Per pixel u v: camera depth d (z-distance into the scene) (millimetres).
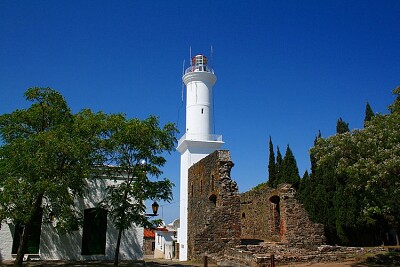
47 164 17703
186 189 40625
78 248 22469
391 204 19281
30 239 21906
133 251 23312
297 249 23781
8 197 16922
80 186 20125
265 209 29828
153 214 20703
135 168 20172
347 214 27297
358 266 19094
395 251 23047
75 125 19359
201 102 43750
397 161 15781
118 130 20062
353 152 18562
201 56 45406
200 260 23656
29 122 19750
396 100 21078
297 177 35188
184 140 41344
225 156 25516
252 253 21766
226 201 24688
